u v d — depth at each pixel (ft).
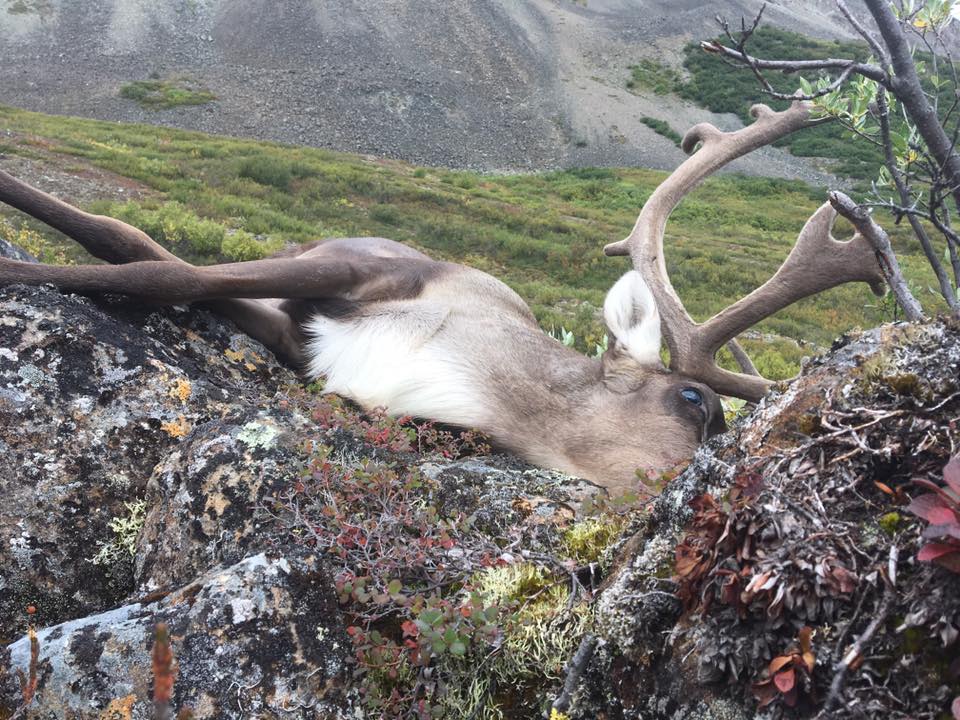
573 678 8.27
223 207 86.02
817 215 15.26
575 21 333.42
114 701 7.79
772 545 7.30
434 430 13.94
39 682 7.88
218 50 286.05
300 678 8.08
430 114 267.80
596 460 15.06
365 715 8.43
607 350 16.24
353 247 20.40
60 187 84.07
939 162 11.59
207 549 9.71
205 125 234.99
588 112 277.64
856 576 6.88
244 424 10.71
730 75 300.20
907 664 6.49
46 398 11.39
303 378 16.37
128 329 12.69
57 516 10.75
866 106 12.66
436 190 143.33
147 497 10.77
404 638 9.11
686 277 97.71
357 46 296.71
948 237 11.97
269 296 15.37
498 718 8.71
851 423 7.82
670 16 340.39
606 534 10.07
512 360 15.80
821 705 6.68
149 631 8.07
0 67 254.68
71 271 13.29
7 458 10.89
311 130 245.04
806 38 312.71
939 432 7.46
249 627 8.11
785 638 7.06
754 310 15.40
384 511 9.99
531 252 101.71
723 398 19.89
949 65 12.17
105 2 294.05
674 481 8.93
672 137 267.18
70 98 238.48
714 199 186.39
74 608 10.46
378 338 15.88
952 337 8.01
